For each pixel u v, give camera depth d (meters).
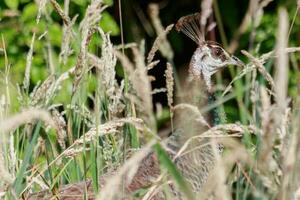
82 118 9.14
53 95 8.36
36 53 15.02
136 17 17.84
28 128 8.82
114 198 7.01
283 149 5.73
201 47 10.06
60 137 7.41
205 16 6.71
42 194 8.26
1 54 15.18
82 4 14.78
